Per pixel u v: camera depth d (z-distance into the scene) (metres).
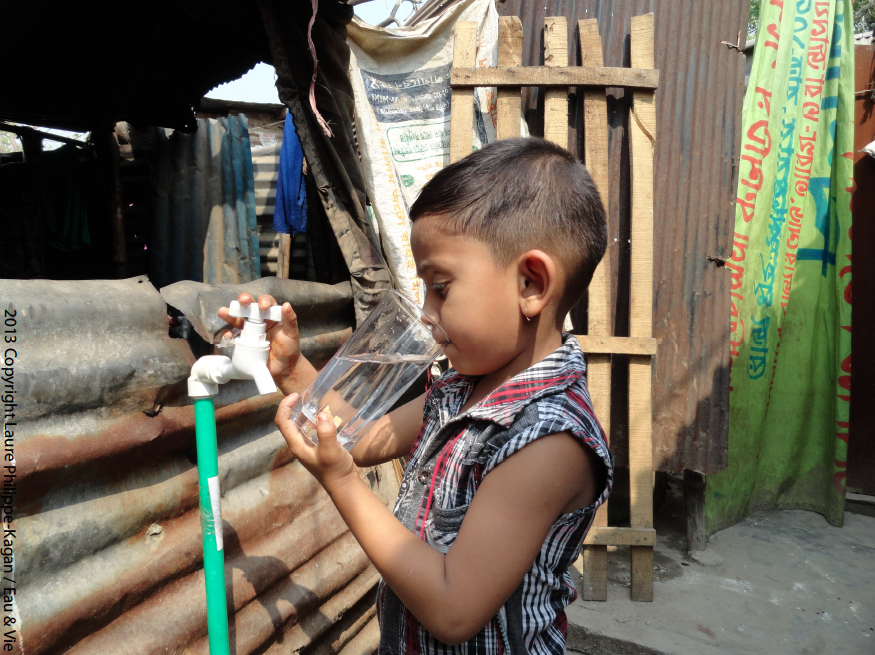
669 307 2.75
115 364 0.98
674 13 2.71
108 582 0.96
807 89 3.03
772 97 2.91
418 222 0.85
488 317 0.81
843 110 3.12
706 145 2.72
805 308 3.24
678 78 2.71
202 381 0.86
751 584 2.58
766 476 3.35
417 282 2.77
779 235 3.06
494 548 0.75
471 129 2.57
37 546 0.86
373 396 0.92
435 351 0.86
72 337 0.94
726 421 2.75
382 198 2.76
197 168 4.43
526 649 0.84
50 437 0.88
